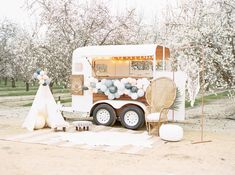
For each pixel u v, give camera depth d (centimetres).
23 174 541
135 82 967
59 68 1405
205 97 2186
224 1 1115
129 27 1500
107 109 1005
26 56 1470
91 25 1441
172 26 1256
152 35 1912
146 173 550
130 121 968
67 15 1416
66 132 911
